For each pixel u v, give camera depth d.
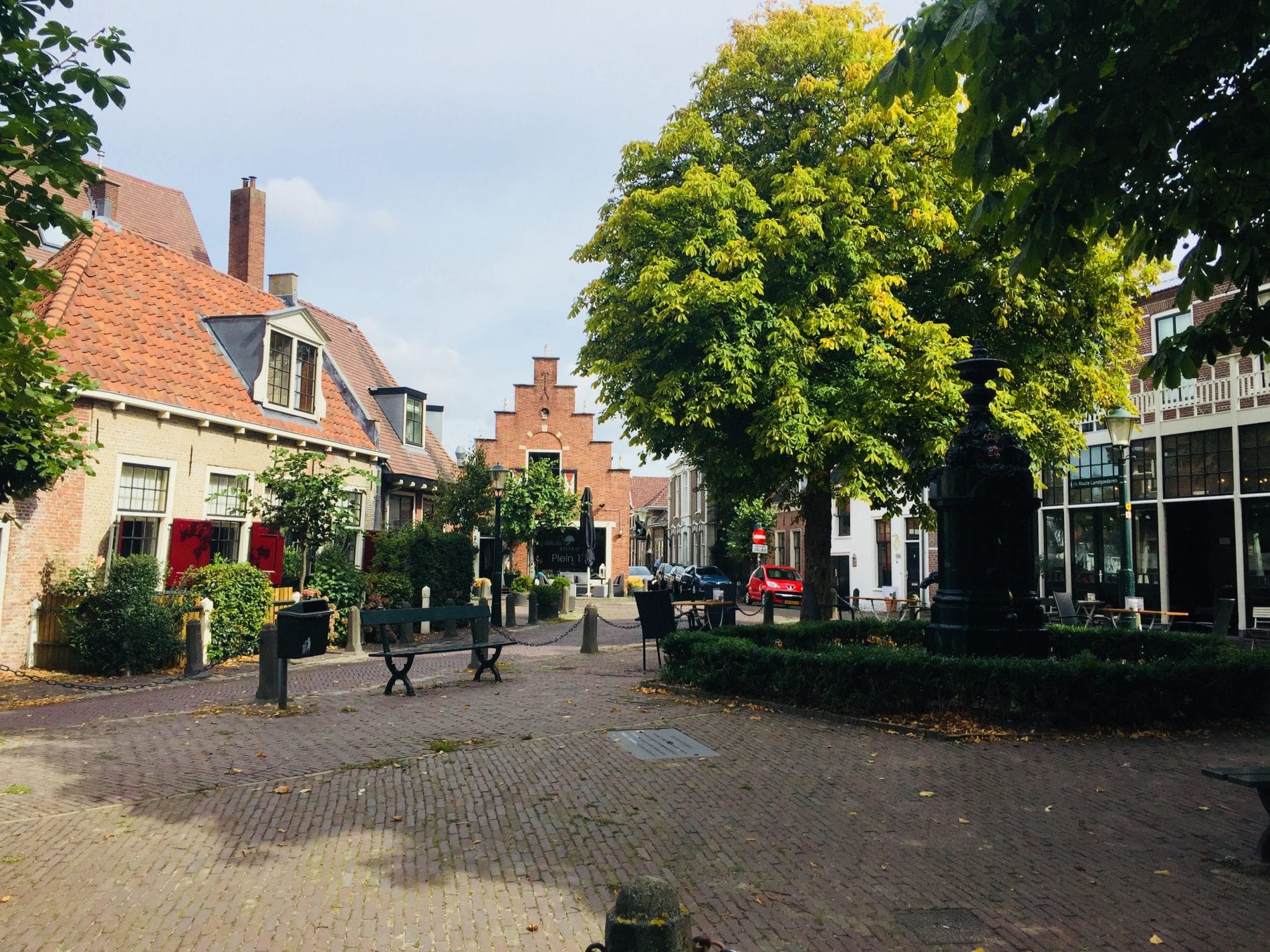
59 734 8.55
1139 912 4.25
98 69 5.89
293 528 15.19
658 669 12.79
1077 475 24.28
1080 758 7.17
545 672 12.78
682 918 2.61
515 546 32.03
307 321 18.62
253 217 25.44
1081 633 11.34
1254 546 19.39
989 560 9.56
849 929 4.10
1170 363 6.00
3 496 11.16
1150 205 5.71
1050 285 14.44
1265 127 5.02
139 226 24.67
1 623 12.44
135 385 14.21
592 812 5.88
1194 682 8.24
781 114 14.89
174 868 4.93
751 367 13.26
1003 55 5.10
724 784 6.53
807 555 16.08
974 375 10.16
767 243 13.38
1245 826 5.49
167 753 7.70
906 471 14.16
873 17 15.35
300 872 4.85
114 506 13.79
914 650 9.47
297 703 10.22
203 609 13.72
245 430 16.38
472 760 7.35
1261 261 5.57
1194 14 4.73
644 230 14.35
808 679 9.16
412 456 24.88
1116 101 4.93
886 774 6.73
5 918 4.25
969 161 5.59
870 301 13.34
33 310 13.91
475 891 4.57
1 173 5.84
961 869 4.82
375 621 10.75
